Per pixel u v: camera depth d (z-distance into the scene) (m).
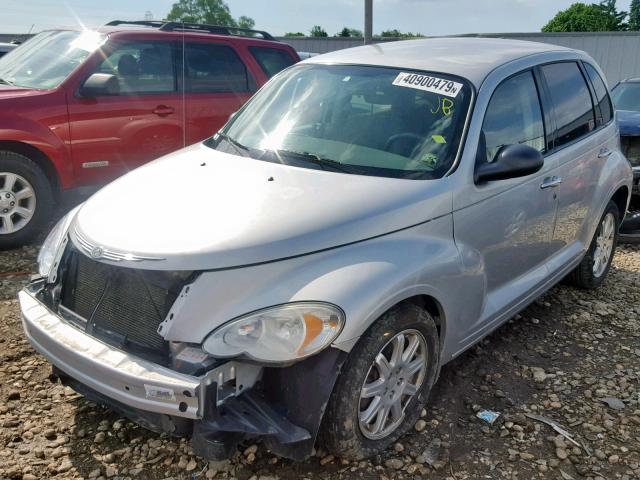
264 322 2.48
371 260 2.76
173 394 2.38
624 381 3.79
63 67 6.08
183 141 6.70
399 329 2.83
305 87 4.03
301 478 2.82
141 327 2.60
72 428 3.11
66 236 3.03
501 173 3.31
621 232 7.03
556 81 4.33
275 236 2.65
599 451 3.12
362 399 2.80
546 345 4.23
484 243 3.43
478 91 3.54
